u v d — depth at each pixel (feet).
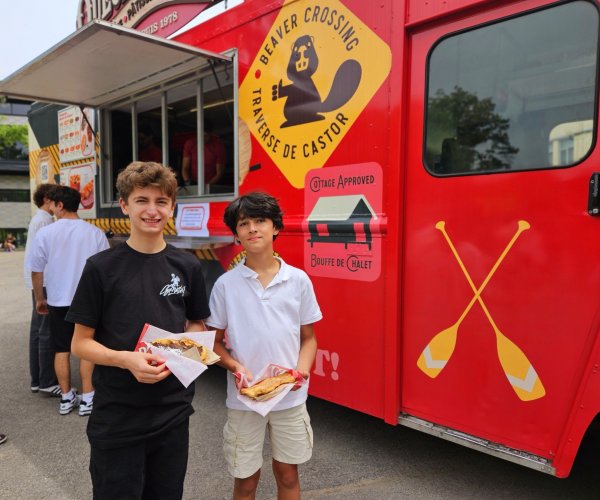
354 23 8.87
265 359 6.46
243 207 6.42
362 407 9.05
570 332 6.66
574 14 6.65
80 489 8.81
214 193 12.78
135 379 5.63
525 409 7.10
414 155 8.26
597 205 6.33
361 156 8.87
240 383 6.08
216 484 8.82
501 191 7.26
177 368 5.32
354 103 8.93
